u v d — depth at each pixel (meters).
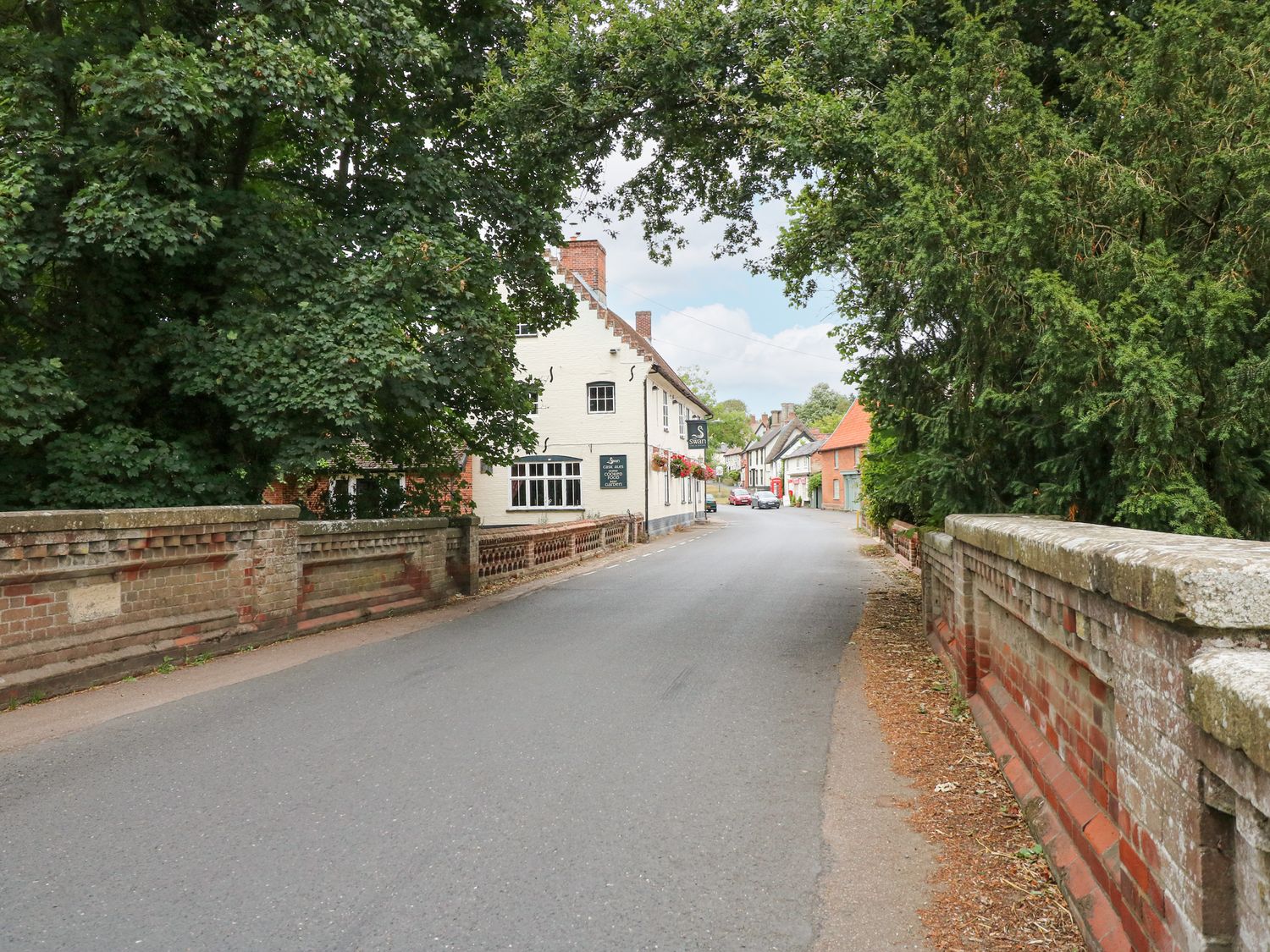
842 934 3.04
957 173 6.57
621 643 9.12
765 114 8.99
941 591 7.87
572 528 20.12
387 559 11.49
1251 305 5.35
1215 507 5.18
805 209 9.18
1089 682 3.16
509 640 9.34
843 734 5.63
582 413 31.09
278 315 10.34
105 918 3.15
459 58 12.72
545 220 13.66
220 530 8.38
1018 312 5.82
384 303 10.62
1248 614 1.91
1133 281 5.28
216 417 11.67
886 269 7.47
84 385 10.27
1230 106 5.61
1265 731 1.54
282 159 13.50
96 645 7.09
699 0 9.40
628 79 10.00
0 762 5.02
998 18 8.27
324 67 9.59
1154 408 4.98
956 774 4.71
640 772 4.85
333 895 3.33
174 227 9.46
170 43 9.09
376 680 7.29
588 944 2.97
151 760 5.05
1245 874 1.83
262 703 6.45
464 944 2.96
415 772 4.83
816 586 14.81
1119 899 2.61
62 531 6.67
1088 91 6.75
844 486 63.25
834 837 3.91
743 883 3.44
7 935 3.02
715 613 11.55
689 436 39.31
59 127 10.02
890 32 9.03
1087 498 6.27
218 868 3.57
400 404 11.38
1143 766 2.34
